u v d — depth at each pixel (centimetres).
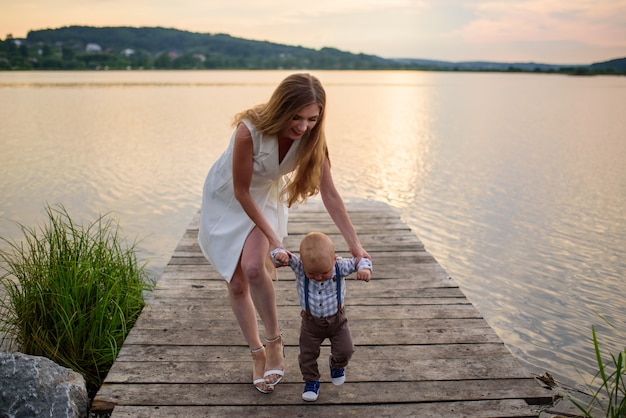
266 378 303
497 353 350
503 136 1791
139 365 331
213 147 1512
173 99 3316
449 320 396
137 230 780
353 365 334
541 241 751
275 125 269
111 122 2072
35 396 289
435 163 1316
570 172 1205
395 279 475
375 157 1395
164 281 466
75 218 827
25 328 383
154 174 1155
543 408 318
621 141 1659
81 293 388
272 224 313
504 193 1019
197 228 628
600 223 834
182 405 294
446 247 726
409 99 3762
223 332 374
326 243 276
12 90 3978
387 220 668
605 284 605
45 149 1441
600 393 387
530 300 562
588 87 5556
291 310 412
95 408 296
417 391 309
